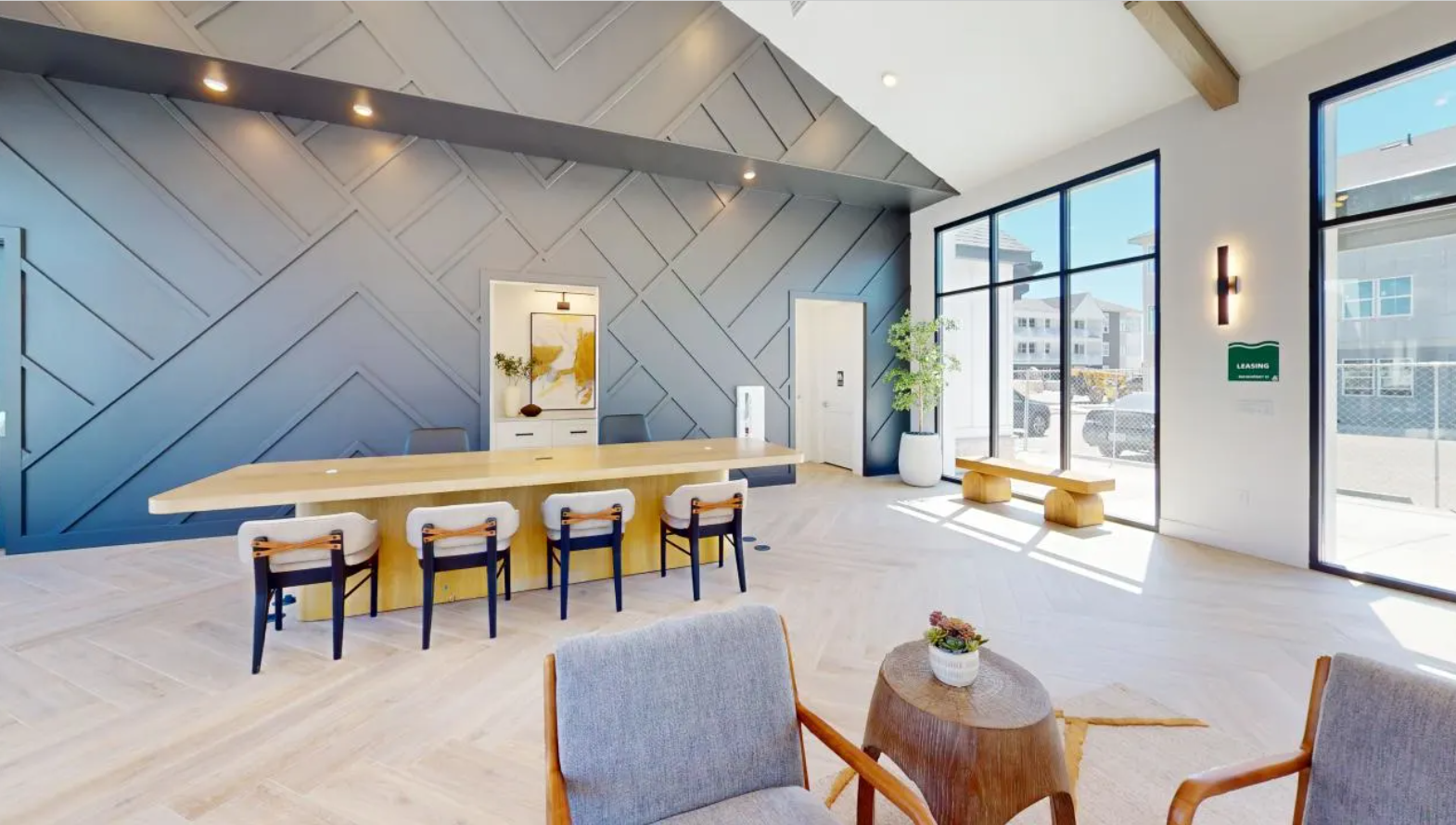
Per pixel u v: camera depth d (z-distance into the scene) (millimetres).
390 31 4172
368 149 4914
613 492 3215
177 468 4500
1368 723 1202
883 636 2955
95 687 2447
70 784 1880
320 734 2148
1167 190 4637
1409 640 2861
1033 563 4062
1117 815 1763
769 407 6660
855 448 7539
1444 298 3393
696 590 3416
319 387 4848
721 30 5207
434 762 2004
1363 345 3682
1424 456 3498
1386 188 3527
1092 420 5406
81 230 4203
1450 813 1080
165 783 1890
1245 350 4152
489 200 5328
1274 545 4031
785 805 1285
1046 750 1473
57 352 4199
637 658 1312
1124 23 4160
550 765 1232
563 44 4648
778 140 5562
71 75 4039
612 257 5836
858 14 4828
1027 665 2668
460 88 4379
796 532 4844
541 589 3584
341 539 2660
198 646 2809
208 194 4492
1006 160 5891
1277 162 3951
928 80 5230
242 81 4090
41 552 4195
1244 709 2309
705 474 4059
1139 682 2510
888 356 7449
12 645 2816
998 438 6414
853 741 2125
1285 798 1826
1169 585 3627
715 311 6344
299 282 4758
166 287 4414
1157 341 4754
